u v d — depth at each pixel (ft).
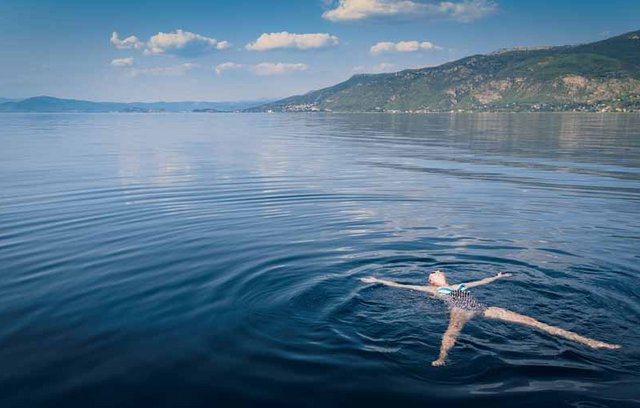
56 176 72.43
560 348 20.45
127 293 27.43
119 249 35.99
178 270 31.24
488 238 38.81
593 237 38.60
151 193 58.95
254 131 215.10
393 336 21.84
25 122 324.60
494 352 20.15
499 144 129.90
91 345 21.44
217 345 21.16
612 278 29.30
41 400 17.43
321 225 43.19
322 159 95.86
